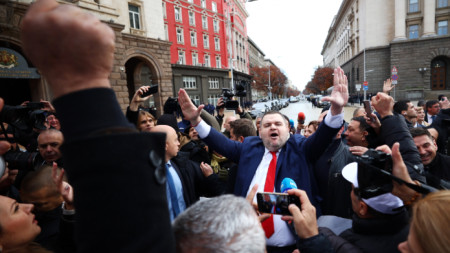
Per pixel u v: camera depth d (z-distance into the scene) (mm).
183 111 2055
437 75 28891
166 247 461
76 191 423
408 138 1647
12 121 1828
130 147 429
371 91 31641
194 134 3463
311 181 1913
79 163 407
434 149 2227
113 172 406
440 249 740
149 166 459
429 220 781
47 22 377
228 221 692
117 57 14008
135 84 18594
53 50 395
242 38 47469
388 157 1139
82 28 396
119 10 15492
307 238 1086
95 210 406
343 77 1695
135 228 419
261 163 1941
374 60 31312
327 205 2064
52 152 2182
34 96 10922
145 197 437
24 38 396
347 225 1525
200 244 673
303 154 1886
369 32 31750
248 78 50094
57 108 444
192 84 30438
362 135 2471
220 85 34906
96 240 405
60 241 1402
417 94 27375
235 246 660
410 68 28297
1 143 1374
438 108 5266
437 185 1581
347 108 26812
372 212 1212
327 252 1058
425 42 27422
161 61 17625
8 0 9336
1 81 12188
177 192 2105
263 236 736
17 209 1084
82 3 11961
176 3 28094
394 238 1152
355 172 1350
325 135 1738
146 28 17156
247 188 1891
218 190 2391
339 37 53594
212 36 33688
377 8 31094
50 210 1572
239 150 2119
